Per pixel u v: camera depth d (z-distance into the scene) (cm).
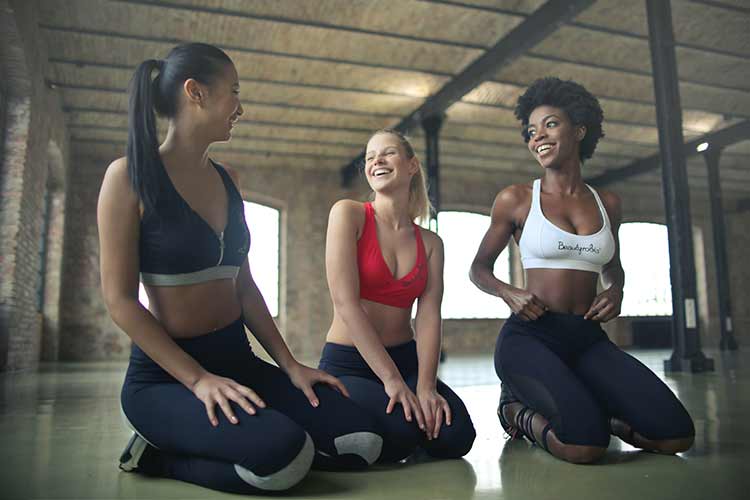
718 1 750
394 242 209
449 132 1264
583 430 181
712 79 990
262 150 1347
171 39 826
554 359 200
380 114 1142
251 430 142
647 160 1446
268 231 1449
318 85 1002
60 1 739
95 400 390
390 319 209
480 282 228
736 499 142
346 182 1445
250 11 775
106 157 1289
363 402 188
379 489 153
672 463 182
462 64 930
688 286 646
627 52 909
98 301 1255
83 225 1265
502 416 234
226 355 168
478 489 152
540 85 228
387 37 844
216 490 150
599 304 212
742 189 1733
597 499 142
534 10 777
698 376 571
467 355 1233
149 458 166
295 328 1410
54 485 155
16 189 727
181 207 156
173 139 159
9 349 720
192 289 161
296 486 156
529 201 229
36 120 793
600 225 221
